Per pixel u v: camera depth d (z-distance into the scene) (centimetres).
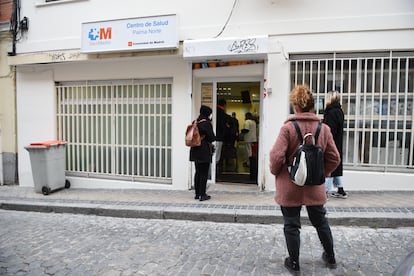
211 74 712
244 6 679
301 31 649
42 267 386
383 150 645
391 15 609
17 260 407
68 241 468
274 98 666
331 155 341
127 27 718
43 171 745
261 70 679
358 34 626
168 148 767
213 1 696
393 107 636
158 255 412
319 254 400
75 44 809
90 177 846
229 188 711
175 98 737
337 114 568
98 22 741
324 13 639
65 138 866
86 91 834
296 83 670
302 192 338
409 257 230
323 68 659
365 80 640
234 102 731
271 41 663
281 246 430
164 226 524
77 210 612
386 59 631
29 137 888
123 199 662
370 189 638
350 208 525
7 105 896
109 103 815
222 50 648
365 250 408
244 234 477
